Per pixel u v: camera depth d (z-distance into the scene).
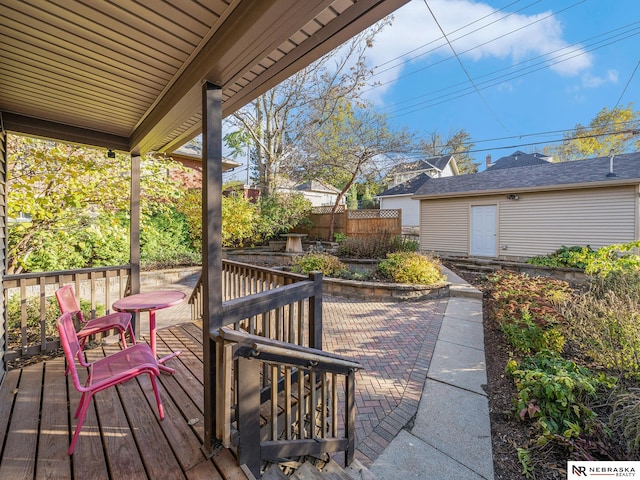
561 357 3.19
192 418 1.91
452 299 6.24
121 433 1.78
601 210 7.82
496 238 9.55
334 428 1.93
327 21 1.48
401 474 1.94
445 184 11.58
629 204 7.44
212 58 1.62
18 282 2.79
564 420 2.23
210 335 1.61
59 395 2.21
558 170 9.58
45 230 4.89
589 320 3.39
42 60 1.91
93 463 1.56
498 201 9.49
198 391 2.24
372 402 2.70
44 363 2.77
